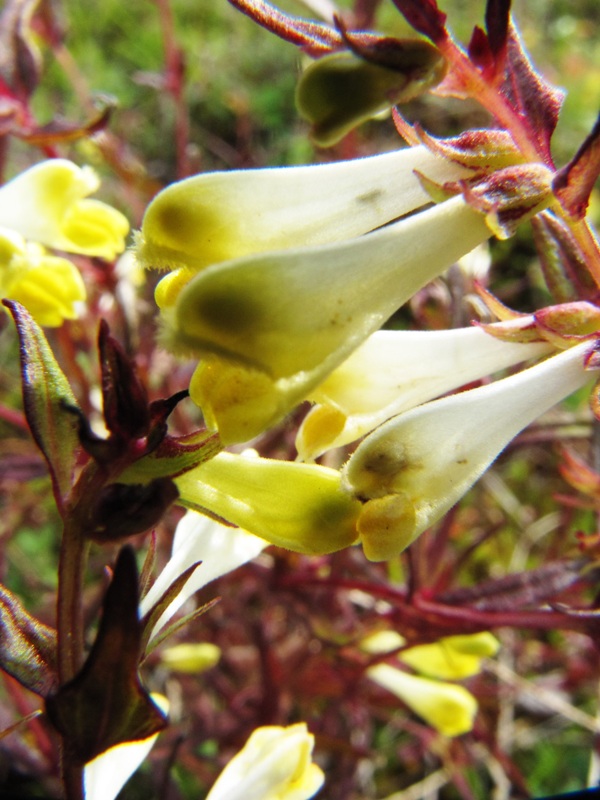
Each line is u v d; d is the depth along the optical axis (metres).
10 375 0.12
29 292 0.06
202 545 0.05
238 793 0.05
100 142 0.09
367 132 0.14
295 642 0.10
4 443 0.10
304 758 0.05
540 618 0.07
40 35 0.11
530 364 0.05
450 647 0.08
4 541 0.09
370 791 0.09
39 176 0.06
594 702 0.10
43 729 0.07
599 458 0.07
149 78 0.11
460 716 0.08
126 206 0.12
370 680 0.09
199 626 0.09
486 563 0.10
